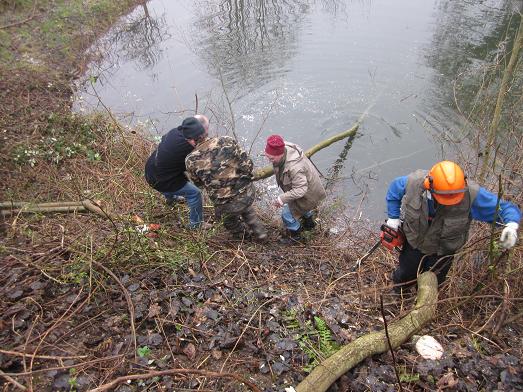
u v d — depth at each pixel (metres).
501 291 3.57
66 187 5.40
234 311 3.37
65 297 3.31
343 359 2.81
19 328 3.02
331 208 5.85
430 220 3.14
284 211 4.87
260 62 9.92
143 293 3.39
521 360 2.96
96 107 8.02
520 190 4.25
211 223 5.19
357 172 6.76
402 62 9.48
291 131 7.81
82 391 2.63
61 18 11.02
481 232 4.11
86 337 3.02
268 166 6.13
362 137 7.50
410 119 7.77
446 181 2.75
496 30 10.12
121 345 2.95
